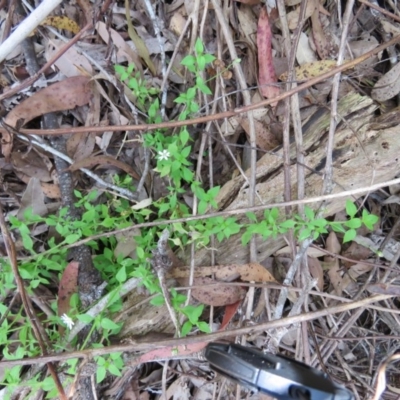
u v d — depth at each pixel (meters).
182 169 0.32
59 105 0.35
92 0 0.35
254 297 0.36
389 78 0.36
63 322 0.30
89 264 0.33
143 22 0.37
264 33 0.35
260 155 0.36
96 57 0.36
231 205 0.34
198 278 0.32
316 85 0.36
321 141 0.34
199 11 0.36
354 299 0.34
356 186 0.33
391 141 0.32
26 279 0.34
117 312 0.32
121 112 0.37
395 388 0.39
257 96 0.36
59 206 0.37
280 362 0.21
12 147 0.34
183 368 0.38
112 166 0.37
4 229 0.27
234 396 0.36
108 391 0.35
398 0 0.39
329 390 0.20
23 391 0.32
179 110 0.37
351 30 0.38
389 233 0.37
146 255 0.30
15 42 0.27
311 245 0.34
